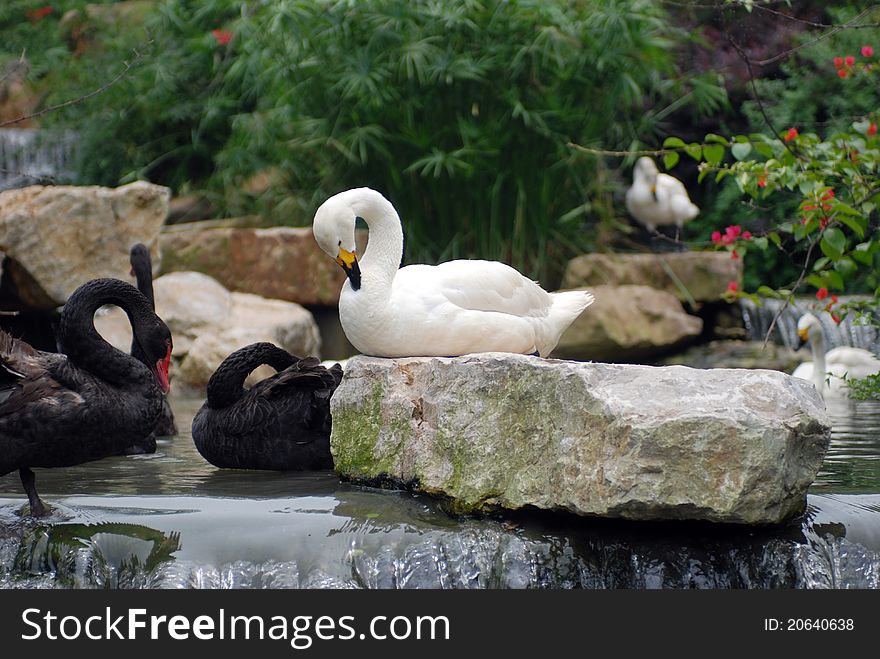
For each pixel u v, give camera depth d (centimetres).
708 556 591
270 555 585
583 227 1842
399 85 1659
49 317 1456
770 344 1678
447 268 812
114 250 1409
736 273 1714
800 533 591
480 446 628
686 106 2241
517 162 1694
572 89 1695
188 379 1384
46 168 2175
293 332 1477
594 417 579
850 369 1319
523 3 1608
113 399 624
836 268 994
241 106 2136
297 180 1861
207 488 690
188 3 2183
